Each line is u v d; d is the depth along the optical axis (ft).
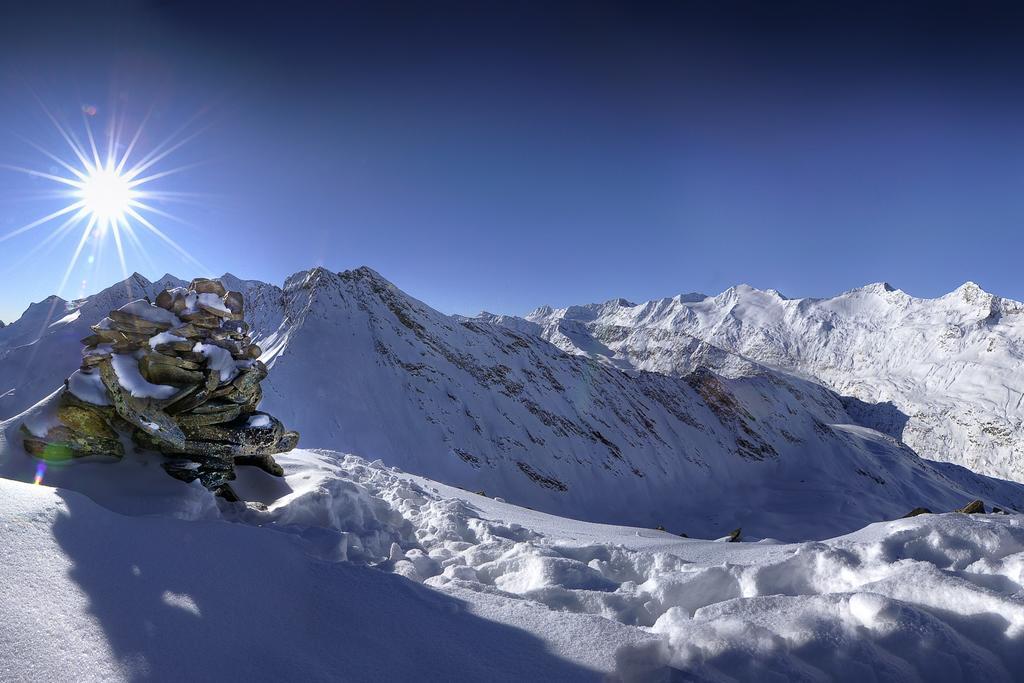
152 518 11.26
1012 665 8.85
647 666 8.75
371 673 8.38
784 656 8.82
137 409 15.01
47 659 7.11
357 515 18.02
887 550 12.70
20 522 9.48
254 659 8.09
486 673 8.69
